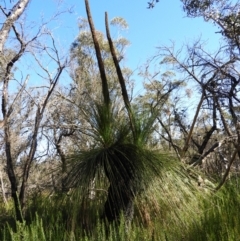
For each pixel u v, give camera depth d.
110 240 3.62
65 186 4.20
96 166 4.12
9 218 5.11
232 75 6.16
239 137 5.32
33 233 3.69
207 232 3.96
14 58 5.73
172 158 4.42
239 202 4.70
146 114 4.48
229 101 6.13
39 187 6.01
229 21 6.16
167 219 4.08
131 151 4.21
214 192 5.02
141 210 4.15
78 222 4.03
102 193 4.39
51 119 7.61
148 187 4.07
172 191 4.13
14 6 4.64
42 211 4.75
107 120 4.30
